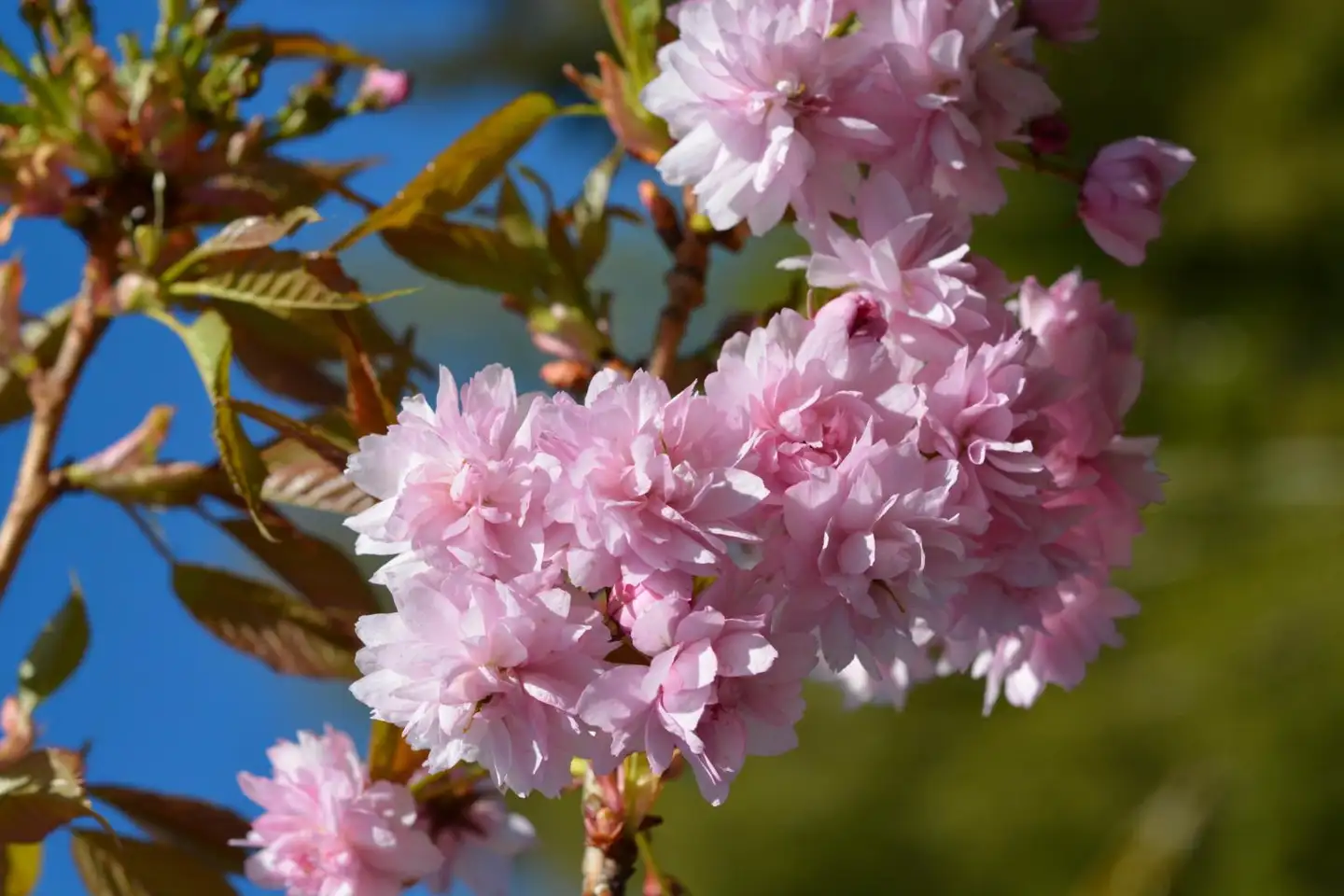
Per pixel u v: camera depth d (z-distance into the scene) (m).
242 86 1.05
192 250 1.05
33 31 1.04
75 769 1.00
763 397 0.92
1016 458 0.94
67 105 1.04
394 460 0.92
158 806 1.02
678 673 0.90
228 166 1.05
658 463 0.90
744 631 0.90
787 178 0.96
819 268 0.95
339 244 1.01
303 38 1.08
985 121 0.97
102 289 1.04
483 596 0.90
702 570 0.91
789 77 0.95
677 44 0.96
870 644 0.92
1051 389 0.95
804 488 0.91
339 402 1.08
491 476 0.91
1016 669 1.01
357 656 0.91
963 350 0.94
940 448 0.93
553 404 0.91
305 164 1.07
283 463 1.02
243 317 1.06
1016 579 0.95
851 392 0.92
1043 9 1.02
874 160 0.97
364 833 0.97
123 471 1.04
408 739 0.91
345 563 1.04
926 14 0.96
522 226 1.06
